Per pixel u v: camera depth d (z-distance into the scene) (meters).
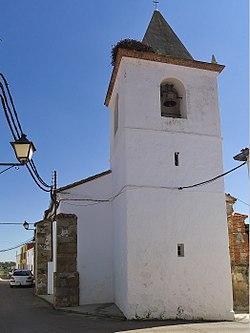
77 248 15.34
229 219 16.53
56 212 16.94
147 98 14.64
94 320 12.20
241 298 15.52
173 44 16.67
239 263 15.93
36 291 20.27
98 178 16.33
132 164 13.79
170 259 13.27
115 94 16.83
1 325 11.45
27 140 8.66
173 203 13.86
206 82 15.63
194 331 10.30
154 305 12.70
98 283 15.27
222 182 14.67
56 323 11.62
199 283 13.34
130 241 13.04
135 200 13.47
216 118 15.33
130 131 14.10
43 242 20.88
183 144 14.61
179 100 15.63
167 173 14.09
